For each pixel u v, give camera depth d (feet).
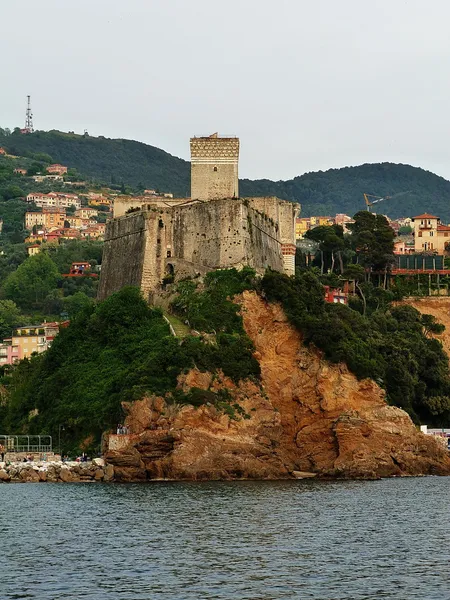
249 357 617.62
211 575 300.20
